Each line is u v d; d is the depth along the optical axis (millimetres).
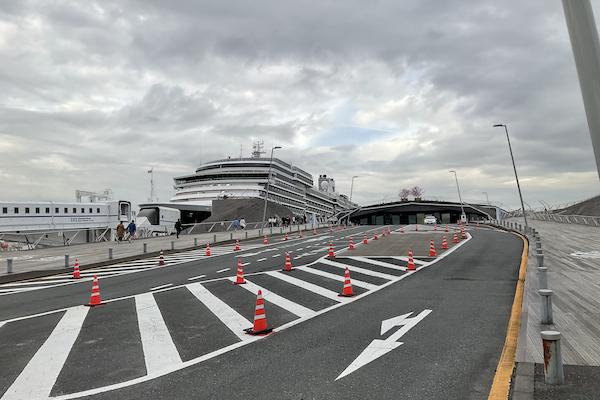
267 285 14883
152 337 8688
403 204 104562
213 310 11172
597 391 5062
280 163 96188
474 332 8414
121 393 5832
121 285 16031
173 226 72125
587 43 4379
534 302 10328
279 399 5484
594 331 7727
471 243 29781
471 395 5445
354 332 8664
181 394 5734
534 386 5273
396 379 6059
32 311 11844
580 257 19078
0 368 7031
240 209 69375
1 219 45875
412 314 10094
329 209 132000
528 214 82188
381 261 21094
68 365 7094
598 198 68250
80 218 55094
